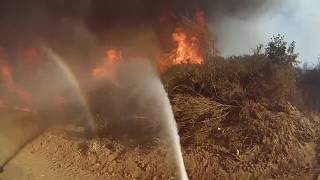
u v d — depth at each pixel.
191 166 9.38
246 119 10.02
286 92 10.72
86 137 10.38
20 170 9.45
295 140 9.98
